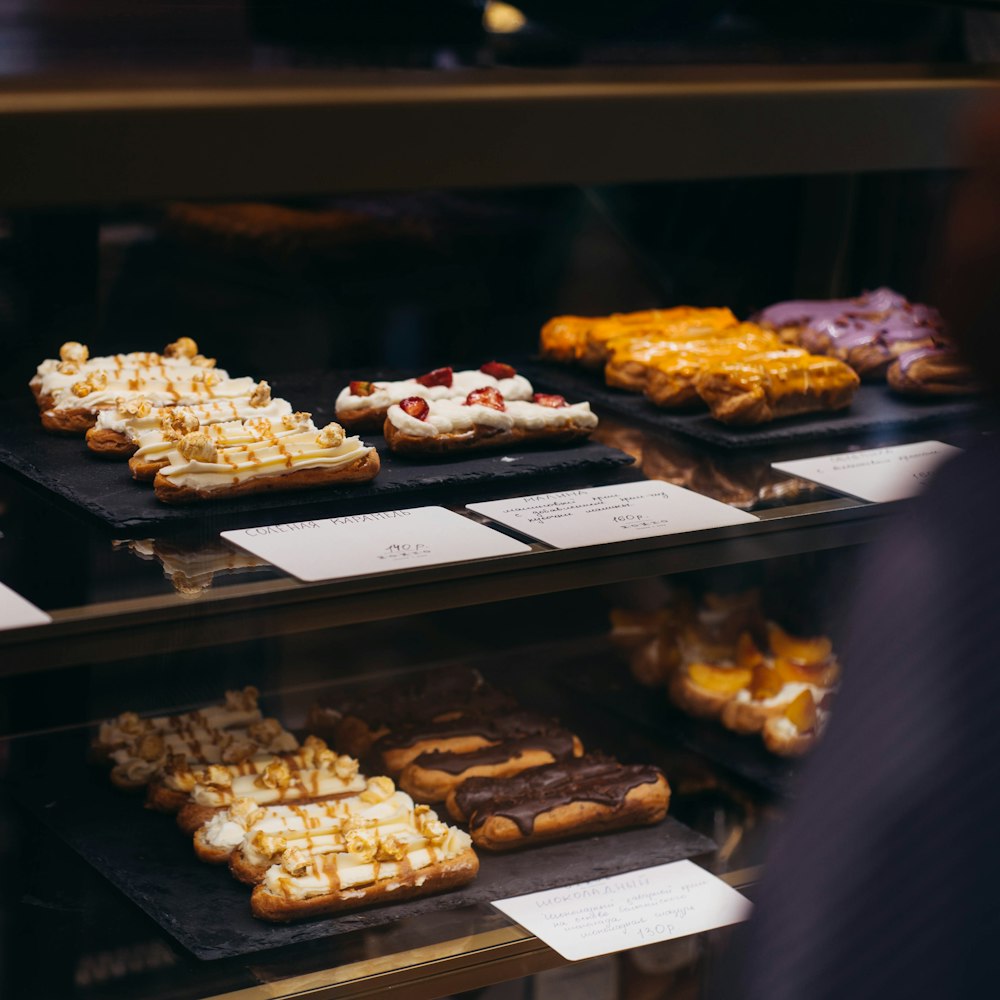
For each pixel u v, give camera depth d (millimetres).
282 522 1357
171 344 1686
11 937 1396
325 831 1527
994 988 759
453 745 1735
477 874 1569
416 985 1404
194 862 1533
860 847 798
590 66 1066
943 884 772
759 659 1939
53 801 1629
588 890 1559
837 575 1866
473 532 1358
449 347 1888
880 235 2006
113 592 1196
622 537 1374
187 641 1204
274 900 1429
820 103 1124
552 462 1556
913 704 799
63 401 1535
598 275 1970
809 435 1687
